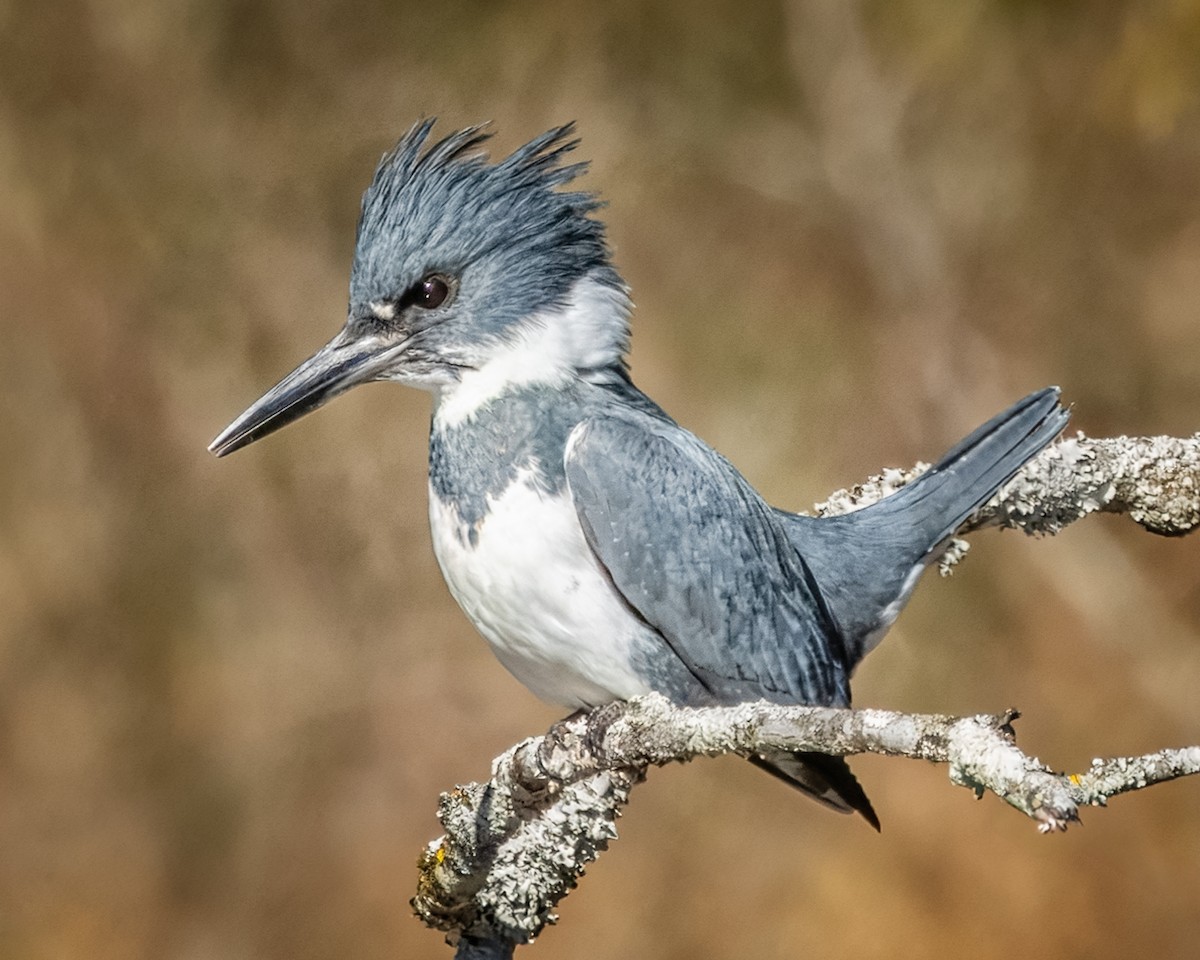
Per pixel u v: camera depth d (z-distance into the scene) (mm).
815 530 5848
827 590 5793
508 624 5379
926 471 5930
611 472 5246
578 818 4871
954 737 3172
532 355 5508
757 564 5441
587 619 5254
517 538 5258
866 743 3377
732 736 3959
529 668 5484
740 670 5410
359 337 5684
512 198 5566
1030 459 5852
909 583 5871
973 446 5891
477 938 4934
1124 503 5918
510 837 4910
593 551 5246
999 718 3213
